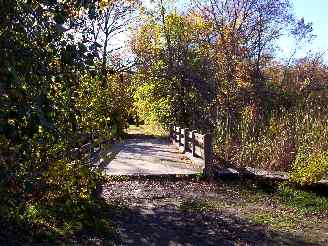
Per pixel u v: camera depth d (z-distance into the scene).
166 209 10.06
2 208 5.36
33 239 7.00
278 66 48.25
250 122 15.51
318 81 47.22
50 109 3.99
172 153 19.55
